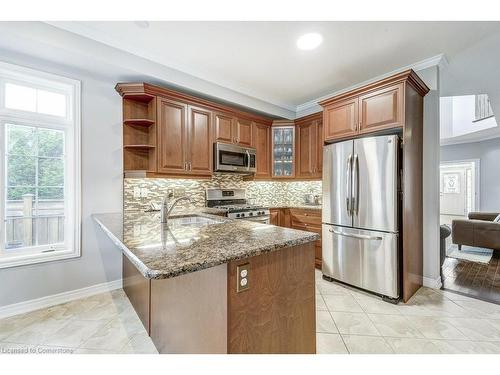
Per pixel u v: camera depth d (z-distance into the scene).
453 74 3.17
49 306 2.37
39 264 2.36
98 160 2.70
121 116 2.86
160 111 2.87
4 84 2.27
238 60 2.79
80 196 2.58
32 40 2.00
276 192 4.65
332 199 2.92
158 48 2.55
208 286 1.14
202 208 3.47
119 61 2.45
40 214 2.46
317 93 3.78
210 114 3.36
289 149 4.23
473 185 6.59
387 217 2.43
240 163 3.64
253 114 4.08
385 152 2.44
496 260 3.83
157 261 0.95
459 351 1.70
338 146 2.85
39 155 2.46
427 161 2.80
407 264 2.44
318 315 2.19
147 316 1.90
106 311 2.27
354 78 3.25
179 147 3.03
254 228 1.68
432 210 2.78
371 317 2.16
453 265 3.59
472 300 2.47
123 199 2.88
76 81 2.56
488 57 2.73
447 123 6.36
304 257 1.40
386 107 2.49
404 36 2.32
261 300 1.17
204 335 1.16
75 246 2.54
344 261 2.79
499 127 5.18
